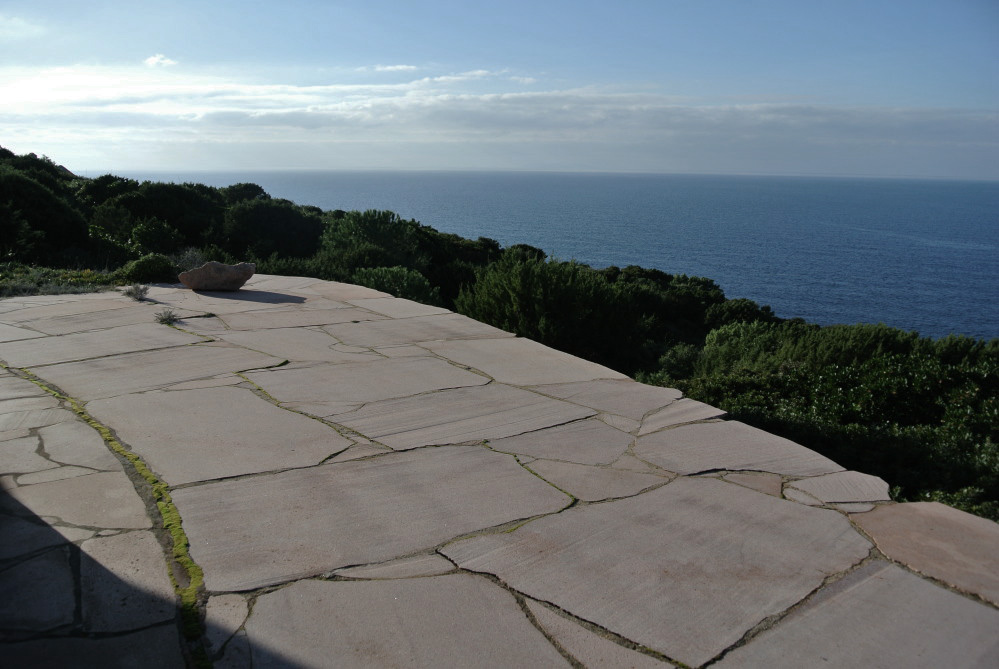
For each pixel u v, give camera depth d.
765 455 3.58
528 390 4.64
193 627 1.96
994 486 4.46
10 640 1.85
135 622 1.97
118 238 16.42
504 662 1.88
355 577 2.28
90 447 3.31
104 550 2.36
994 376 6.39
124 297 7.56
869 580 2.38
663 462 3.44
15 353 5.12
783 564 2.47
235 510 2.72
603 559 2.46
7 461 3.11
